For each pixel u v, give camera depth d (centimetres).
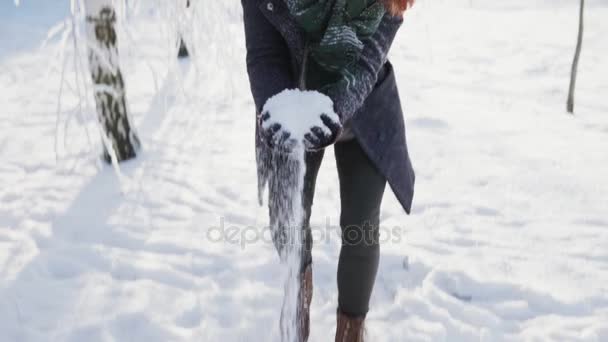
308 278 189
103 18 365
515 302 238
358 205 167
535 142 471
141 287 246
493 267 266
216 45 451
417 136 479
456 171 399
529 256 278
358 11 142
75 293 240
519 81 733
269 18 146
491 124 524
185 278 253
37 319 223
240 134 468
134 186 360
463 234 302
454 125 514
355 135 157
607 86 715
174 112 514
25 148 430
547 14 1258
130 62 398
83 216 316
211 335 213
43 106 543
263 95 145
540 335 215
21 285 246
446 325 221
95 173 381
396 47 908
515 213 330
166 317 225
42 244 285
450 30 1071
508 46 950
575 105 623
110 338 211
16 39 834
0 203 333
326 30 142
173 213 322
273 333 214
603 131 515
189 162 404
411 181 175
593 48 938
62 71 346
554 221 320
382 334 215
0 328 216
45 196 343
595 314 229
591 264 270
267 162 173
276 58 151
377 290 246
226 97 555
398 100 171
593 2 1378
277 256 273
